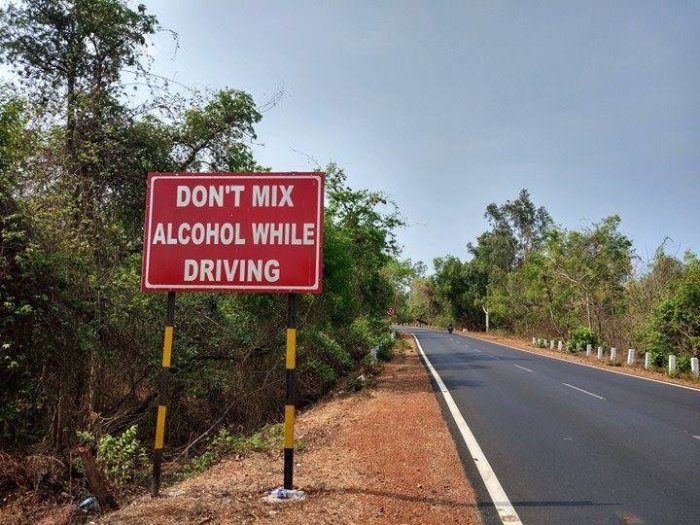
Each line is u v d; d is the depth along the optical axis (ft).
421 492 19.75
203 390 43.73
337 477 21.17
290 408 19.44
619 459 24.95
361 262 80.79
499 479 21.70
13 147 36.40
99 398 35.55
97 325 33.32
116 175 48.88
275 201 20.20
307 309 56.03
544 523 17.06
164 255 20.33
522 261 253.24
